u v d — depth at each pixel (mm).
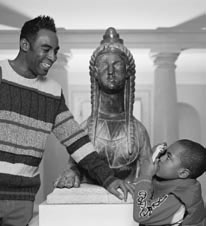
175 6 4359
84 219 2016
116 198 2016
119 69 2277
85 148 1980
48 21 1823
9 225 1820
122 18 4750
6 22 4773
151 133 7004
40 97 1843
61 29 5031
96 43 5160
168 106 5395
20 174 1777
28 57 1787
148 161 1810
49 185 5191
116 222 2004
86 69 6863
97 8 4418
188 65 6730
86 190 2051
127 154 2262
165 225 1693
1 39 5074
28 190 1845
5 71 1783
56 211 2021
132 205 1992
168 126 5395
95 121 2332
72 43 5156
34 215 2426
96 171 1993
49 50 1797
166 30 5121
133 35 5188
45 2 4234
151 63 6586
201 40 5188
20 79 1799
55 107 1905
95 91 2373
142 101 7016
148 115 7023
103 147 2266
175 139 5438
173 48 5242
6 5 4312
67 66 5383
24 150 1777
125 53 2326
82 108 6969
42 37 1762
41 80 1885
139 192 1736
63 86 5238
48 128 1858
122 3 4285
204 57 6238
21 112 1771
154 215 1679
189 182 1740
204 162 1765
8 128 1741
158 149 1808
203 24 4949
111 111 2352
